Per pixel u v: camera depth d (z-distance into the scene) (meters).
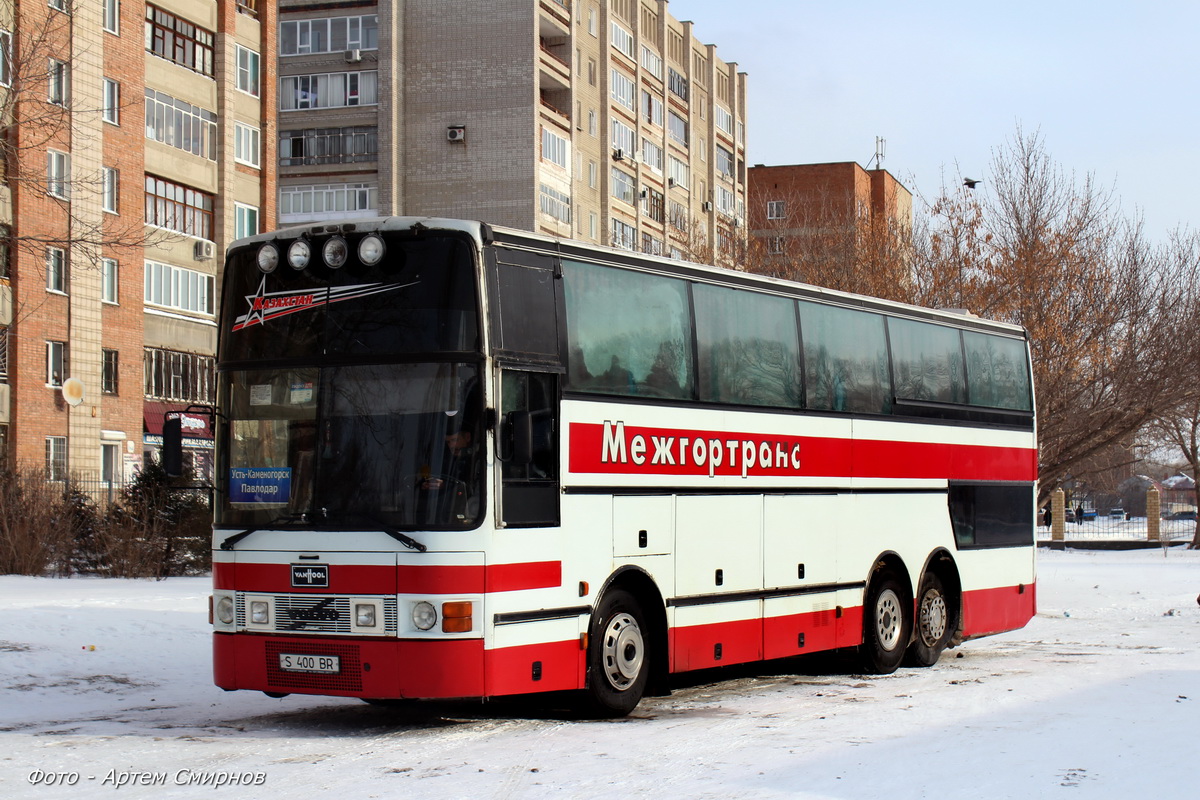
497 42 64.94
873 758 9.69
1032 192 31.19
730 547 13.66
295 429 11.25
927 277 33.31
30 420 40.69
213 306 49.66
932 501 17.12
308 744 10.66
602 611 11.97
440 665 10.60
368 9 65.19
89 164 42.41
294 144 65.88
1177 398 28.86
